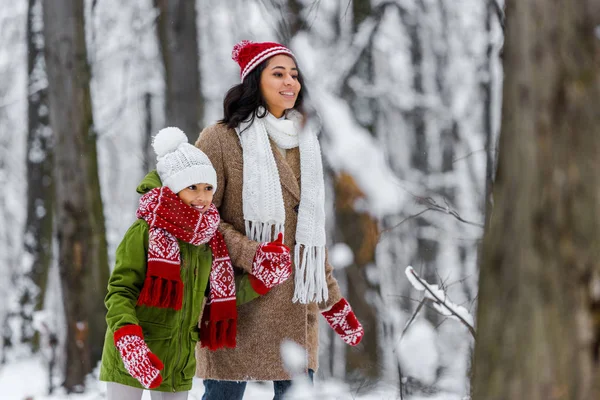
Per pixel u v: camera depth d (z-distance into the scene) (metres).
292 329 8.23
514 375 5.36
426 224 22.17
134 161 36.41
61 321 16.81
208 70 29.17
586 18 5.18
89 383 16.47
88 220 17.08
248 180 8.12
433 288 9.58
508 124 5.49
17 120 34.81
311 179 8.33
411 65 25.53
